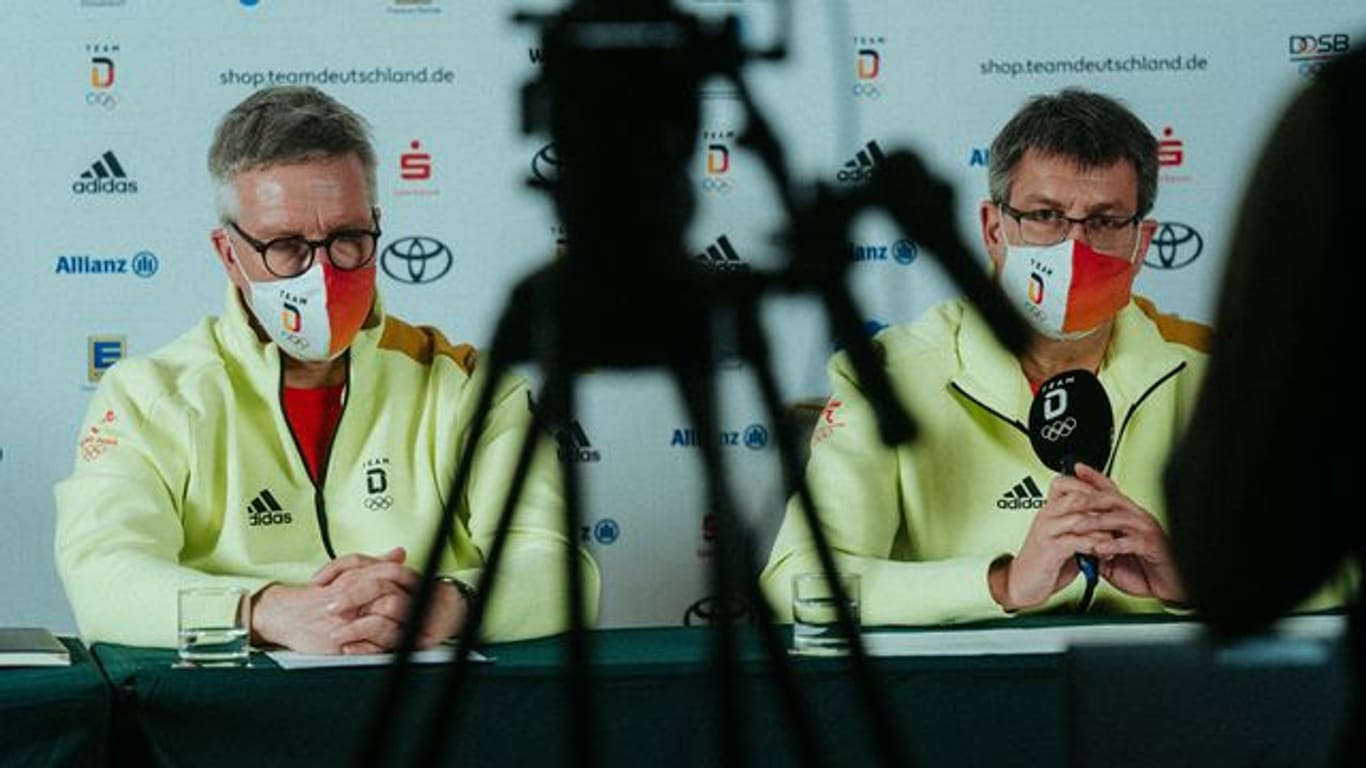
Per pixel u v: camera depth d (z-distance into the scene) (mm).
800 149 5238
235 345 4793
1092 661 2705
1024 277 4824
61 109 5129
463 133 5219
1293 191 1883
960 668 3434
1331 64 1916
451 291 5211
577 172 2883
